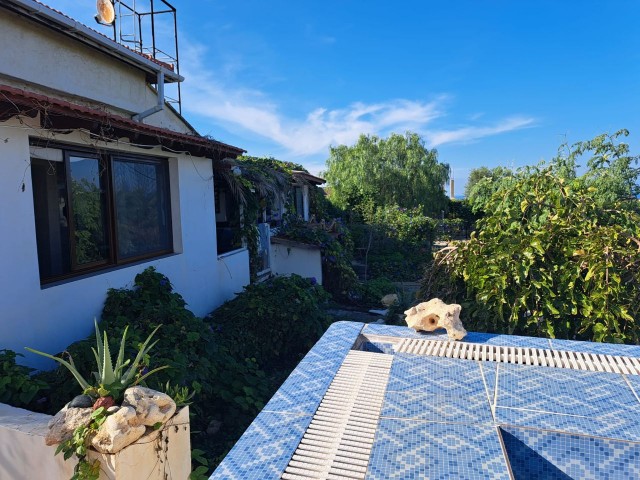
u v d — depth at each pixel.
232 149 8.54
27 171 4.69
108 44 7.69
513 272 5.33
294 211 15.45
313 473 2.09
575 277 5.24
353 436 2.39
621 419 2.52
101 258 6.20
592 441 2.36
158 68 9.01
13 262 4.51
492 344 3.78
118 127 5.40
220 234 11.66
